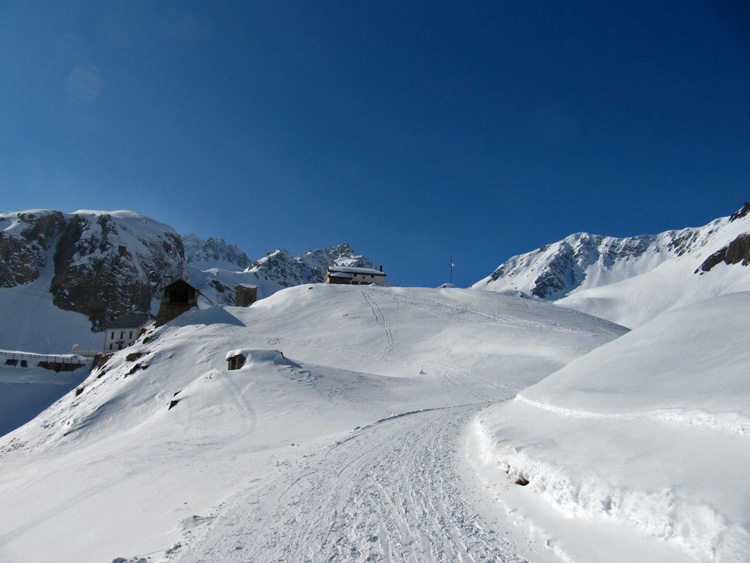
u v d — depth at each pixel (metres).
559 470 7.02
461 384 40.75
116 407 41.94
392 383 39.53
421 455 12.13
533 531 6.27
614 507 5.66
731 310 10.30
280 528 7.42
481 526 6.82
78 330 160.38
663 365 9.33
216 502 9.97
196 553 6.71
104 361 65.75
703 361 8.48
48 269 185.12
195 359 51.25
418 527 6.96
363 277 137.62
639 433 6.91
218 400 30.19
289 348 58.22
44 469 22.47
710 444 5.62
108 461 17.08
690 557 4.43
